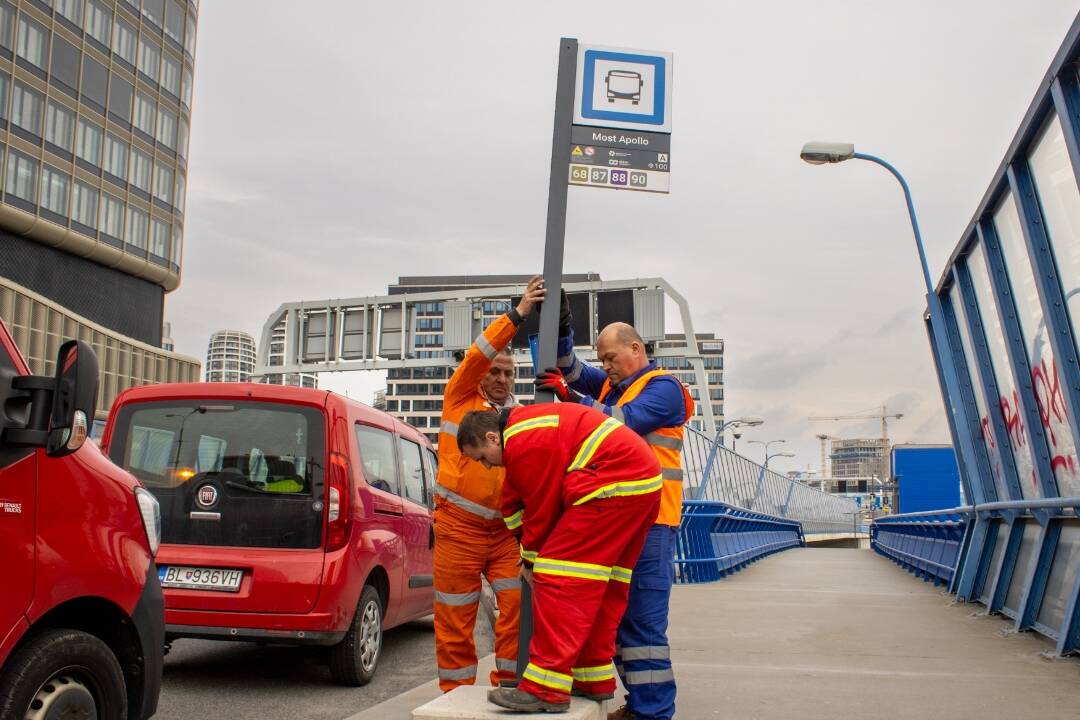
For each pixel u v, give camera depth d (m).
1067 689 6.11
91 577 3.92
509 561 5.21
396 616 7.89
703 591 14.55
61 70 55.41
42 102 54.03
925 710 5.44
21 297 48.38
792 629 9.41
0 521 3.57
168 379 64.56
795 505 44.19
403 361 39.19
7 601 3.55
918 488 41.50
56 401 3.58
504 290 37.81
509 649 5.20
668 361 187.75
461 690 4.38
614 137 4.90
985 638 8.71
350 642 6.80
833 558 29.91
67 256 57.28
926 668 6.97
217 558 6.62
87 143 57.62
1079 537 8.03
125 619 4.16
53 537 3.78
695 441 17.78
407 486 8.36
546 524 4.12
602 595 4.03
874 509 89.38
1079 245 7.44
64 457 3.92
